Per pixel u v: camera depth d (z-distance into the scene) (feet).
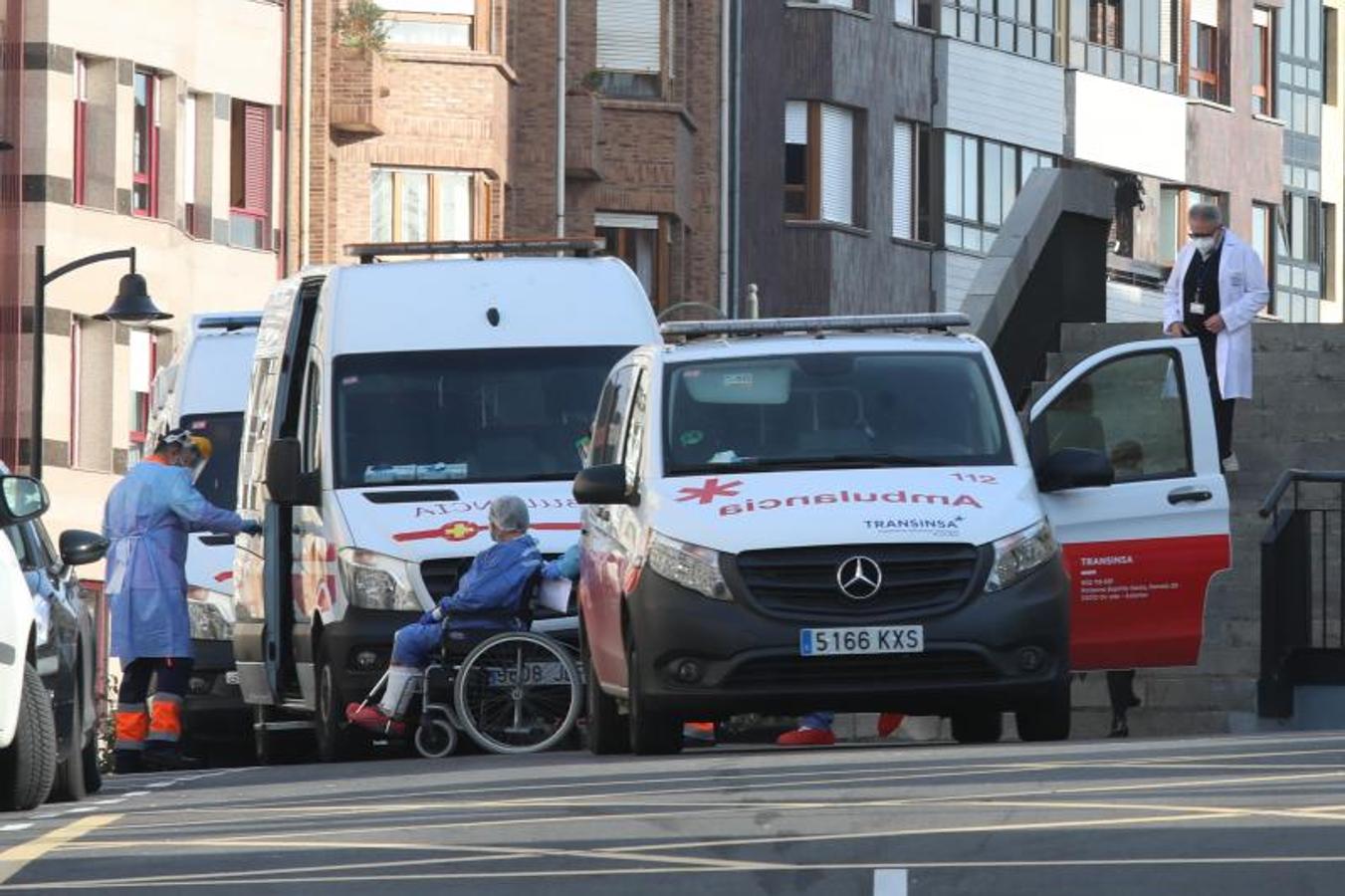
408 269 162.81
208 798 114.93
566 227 413.18
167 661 171.12
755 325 138.10
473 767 128.77
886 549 124.16
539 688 148.87
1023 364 214.07
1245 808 89.15
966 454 130.21
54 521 361.71
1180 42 579.89
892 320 138.51
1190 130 580.71
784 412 131.23
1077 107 538.88
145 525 171.12
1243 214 602.85
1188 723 175.32
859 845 83.05
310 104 383.45
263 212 384.88
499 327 160.86
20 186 360.89
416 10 387.55
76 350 368.27
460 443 157.99
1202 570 150.82
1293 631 170.71
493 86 390.01
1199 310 193.67
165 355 378.73
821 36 467.52
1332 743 115.55
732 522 124.98
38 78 361.10
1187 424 152.15
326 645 156.15
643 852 83.71
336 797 110.11
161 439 173.47
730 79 444.96
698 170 435.94
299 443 158.20
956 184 501.56
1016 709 127.24
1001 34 515.91
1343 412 202.28
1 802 113.29
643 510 128.16
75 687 121.90
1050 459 136.26
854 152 476.95
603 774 113.70
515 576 150.20
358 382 159.43
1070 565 150.10
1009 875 76.28
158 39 374.84
